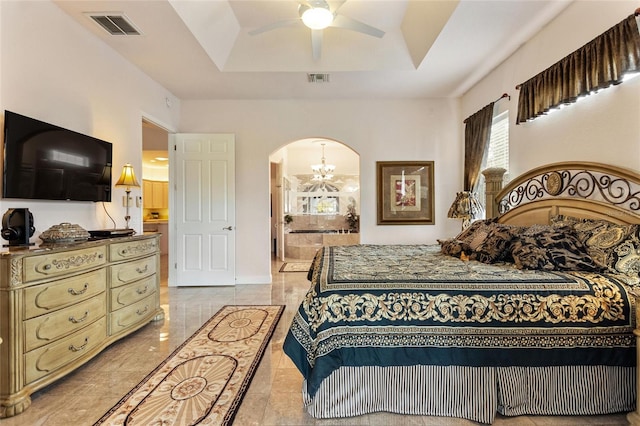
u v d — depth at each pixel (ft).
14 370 5.93
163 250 26.71
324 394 5.88
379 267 7.61
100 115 10.15
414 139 16.07
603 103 7.76
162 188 28.89
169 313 11.92
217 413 6.02
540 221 9.48
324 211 29.48
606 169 7.55
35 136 7.57
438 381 5.92
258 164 16.26
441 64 12.12
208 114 16.19
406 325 5.93
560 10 8.84
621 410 5.83
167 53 11.07
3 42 7.03
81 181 9.05
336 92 15.11
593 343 5.79
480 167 13.26
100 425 5.69
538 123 10.05
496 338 5.87
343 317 5.94
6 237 6.79
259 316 11.55
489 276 6.47
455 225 16.12
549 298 5.89
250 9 10.83
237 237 16.37
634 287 5.99
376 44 12.29
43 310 6.45
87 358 7.55
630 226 6.69
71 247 7.08
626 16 7.14
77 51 9.16
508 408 5.85
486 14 8.98
